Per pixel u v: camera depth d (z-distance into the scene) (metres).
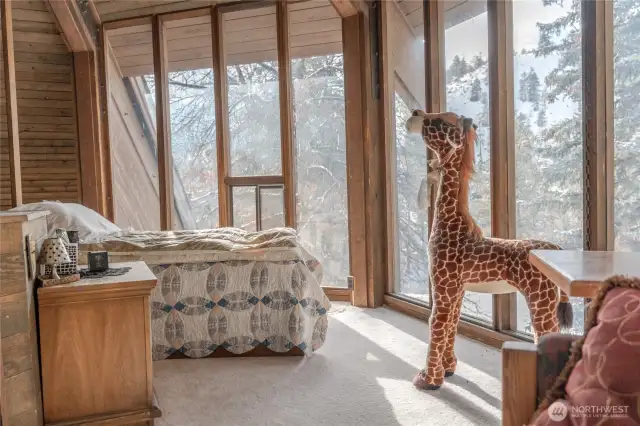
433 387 2.43
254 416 2.21
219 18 4.46
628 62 2.14
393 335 3.35
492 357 2.87
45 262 1.96
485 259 2.25
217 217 4.71
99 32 4.75
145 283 2.04
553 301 2.09
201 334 2.95
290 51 4.36
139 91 4.87
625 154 2.18
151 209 4.97
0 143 4.43
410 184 3.84
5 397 1.71
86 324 1.99
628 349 0.85
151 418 2.06
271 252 2.97
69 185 4.82
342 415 2.20
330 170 4.33
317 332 3.05
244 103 4.52
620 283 0.96
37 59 4.55
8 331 1.73
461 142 2.35
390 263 4.14
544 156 2.62
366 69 4.02
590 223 2.29
